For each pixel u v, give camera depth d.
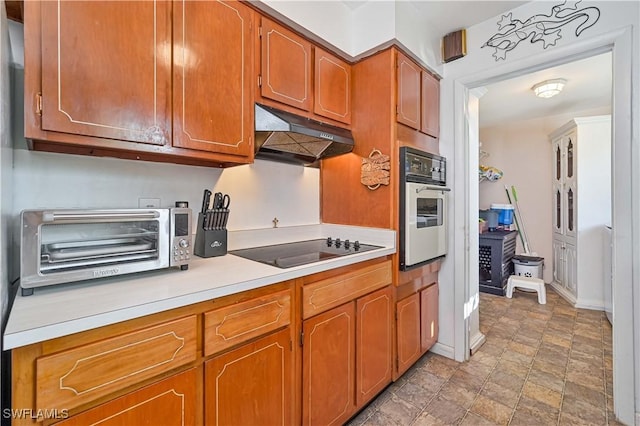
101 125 0.99
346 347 1.50
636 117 1.50
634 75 1.51
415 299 2.02
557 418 1.60
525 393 1.80
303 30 1.68
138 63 1.07
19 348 0.67
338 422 1.46
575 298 3.38
